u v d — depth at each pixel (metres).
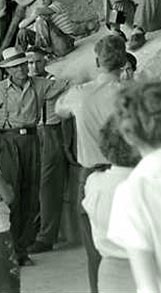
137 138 3.09
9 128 7.71
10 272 5.12
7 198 5.08
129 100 3.08
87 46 9.16
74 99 5.23
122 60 5.10
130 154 3.70
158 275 3.05
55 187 8.19
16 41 9.86
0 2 10.38
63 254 8.04
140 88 3.09
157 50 8.67
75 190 8.21
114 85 5.00
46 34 9.19
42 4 9.74
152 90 3.06
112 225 3.10
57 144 8.09
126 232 3.04
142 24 9.30
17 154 7.70
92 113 5.07
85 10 10.16
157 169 3.10
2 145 7.70
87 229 5.15
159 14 9.42
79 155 5.26
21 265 7.64
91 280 5.09
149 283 2.97
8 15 10.45
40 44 9.25
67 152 8.14
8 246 5.09
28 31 9.27
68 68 8.58
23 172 7.77
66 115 5.55
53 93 7.82
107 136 3.72
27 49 8.62
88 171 5.21
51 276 7.28
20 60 7.56
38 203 7.98
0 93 7.70
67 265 7.62
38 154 7.79
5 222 5.07
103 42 5.11
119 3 9.22
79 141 5.23
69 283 7.03
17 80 7.65
